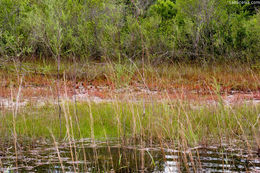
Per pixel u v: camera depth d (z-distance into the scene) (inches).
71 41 687.7
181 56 768.3
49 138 239.3
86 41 713.0
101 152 196.4
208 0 916.6
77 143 223.8
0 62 537.3
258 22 802.8
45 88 478.0
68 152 196.1
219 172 152.2
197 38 816.3
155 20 867.4
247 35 817.5
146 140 231.3
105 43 655.1
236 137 233.5
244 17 1010.7
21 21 705.6
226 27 893.8
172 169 158.6
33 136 240.1
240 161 171.9
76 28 770.8
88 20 825.5
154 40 743.1
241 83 552.7
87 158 181.8
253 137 229.0
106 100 414.9
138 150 200.8
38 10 636.1
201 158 179.2
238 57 764.0
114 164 168.4
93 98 410.3
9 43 581.0
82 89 522.3
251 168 158.1
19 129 258.7
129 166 164.4
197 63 758.5
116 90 286.4
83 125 283.1
